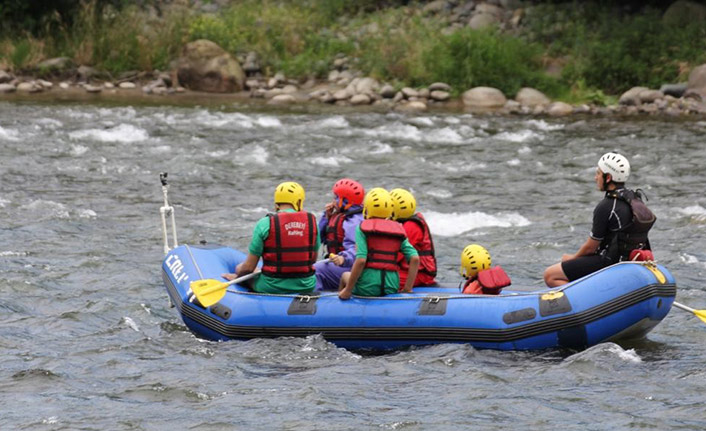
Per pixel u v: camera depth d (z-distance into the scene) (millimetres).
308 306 26359
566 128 69875
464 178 52312
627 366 24859
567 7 96188
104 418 21656
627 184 51000
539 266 35781
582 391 23219
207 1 106438
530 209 45031
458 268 35469
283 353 25703
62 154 55906
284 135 64812
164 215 31062
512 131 67875
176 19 96000
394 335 25953
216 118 70875
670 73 84500
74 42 92688
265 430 21000
